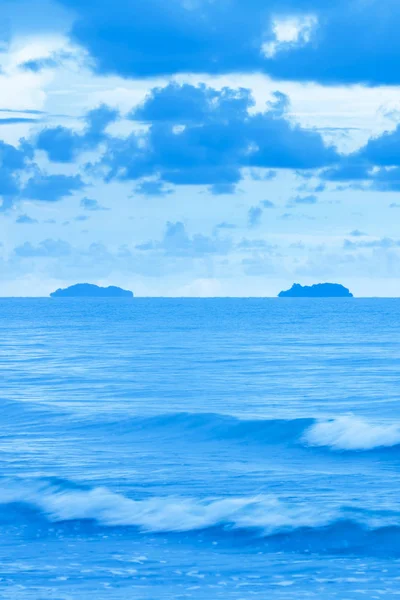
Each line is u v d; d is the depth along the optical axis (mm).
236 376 92000
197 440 53156
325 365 104750
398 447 49031
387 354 123125
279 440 52438
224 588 26656
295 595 25969
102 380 89625
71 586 26953
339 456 47781
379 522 31906
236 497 36688
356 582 26969
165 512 34062
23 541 31656
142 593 26312
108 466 44438
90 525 33219
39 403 70688
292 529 31703
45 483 38250
